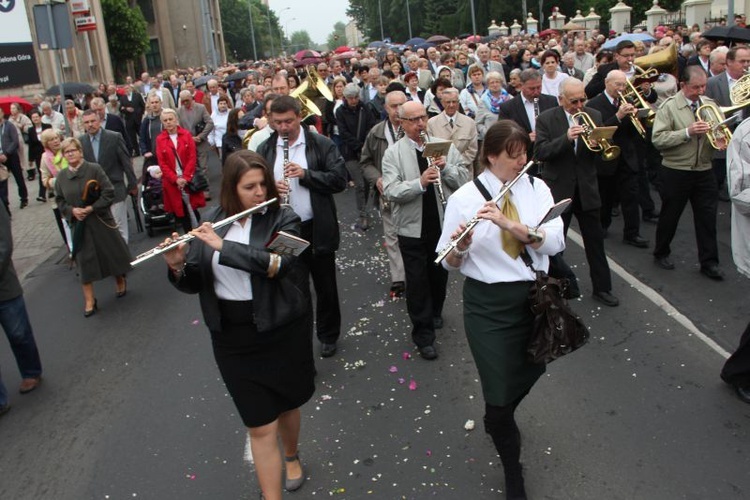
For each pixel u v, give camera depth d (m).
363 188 9.34
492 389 3.42
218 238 3.20
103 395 5.30
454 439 4.21
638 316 5.77
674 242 7.63
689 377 4.73
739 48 7.74
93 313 7.17
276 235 3.28
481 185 3.48
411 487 3.79
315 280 5.34
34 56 26.41
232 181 3.39
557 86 9.71
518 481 3.54
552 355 3.29
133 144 19.36
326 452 4.20
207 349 5.98
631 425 4.21
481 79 10.22
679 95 6.37
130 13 46.91
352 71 17.86
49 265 9.31
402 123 5.19
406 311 6.34
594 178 5.90
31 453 4.57
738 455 3.84
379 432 4.37
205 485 4.01
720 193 9.10
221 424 4.68
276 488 3.49
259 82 18.27
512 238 3.38
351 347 5.67
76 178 7.00
